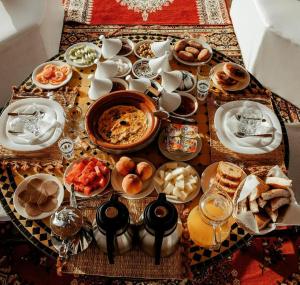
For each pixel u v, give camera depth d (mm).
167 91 1537
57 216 1115
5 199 1330
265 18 2160
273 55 2227
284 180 1236
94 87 1564
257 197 1221
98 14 2990
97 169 1345
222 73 1666
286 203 1213
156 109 1434
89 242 1162
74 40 2791
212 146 1453
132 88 1552
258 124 1494
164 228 977
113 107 1496
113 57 1755
